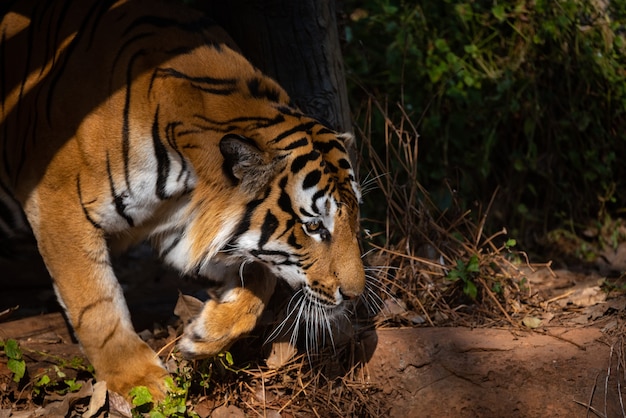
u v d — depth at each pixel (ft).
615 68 39.78
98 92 22.57
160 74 22.62
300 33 28.17
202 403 24.38
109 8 23.65
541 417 25.49
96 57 22.94
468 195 38.06
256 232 22.94
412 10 38.86
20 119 23.89
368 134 31.24
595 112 39.37
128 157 22.34
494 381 25.72
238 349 25.94
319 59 28.43
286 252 22.95
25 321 27.07
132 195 22.66
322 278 23.02
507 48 39.70
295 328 24.39
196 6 29.89
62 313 27.91
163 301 30.96
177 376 24.21
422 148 37.68
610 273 35.47
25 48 24.41
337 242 22.82
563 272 34.32
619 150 40.04
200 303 26.11
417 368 26.02
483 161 37.24
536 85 39.04
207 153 22.61
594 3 40.16
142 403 22.63
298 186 22.39
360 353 26.45
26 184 23.39
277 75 28.43
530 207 40.04
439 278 29.35
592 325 27.43
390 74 36.78
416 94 37.32
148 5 23.73
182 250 24.35
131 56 22.77
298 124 22.94
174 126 22.41
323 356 26.16
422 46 38.42
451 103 38.29
